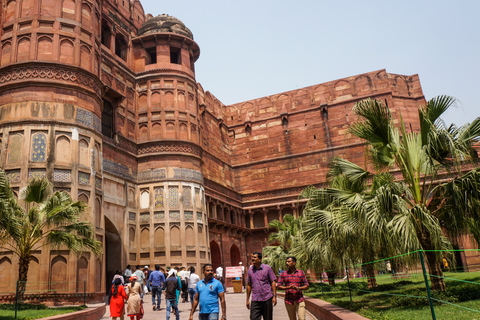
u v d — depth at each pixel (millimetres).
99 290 14992
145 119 23078
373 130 10281
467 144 9453
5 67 15422
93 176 15531
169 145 22484
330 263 14008
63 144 14930
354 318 7012
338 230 9641
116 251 19578
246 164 36219
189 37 25656
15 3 16359
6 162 14398
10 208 10070
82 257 14125
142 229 21219
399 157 10344
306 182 34000
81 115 15719
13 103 15016
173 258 20578
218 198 29125
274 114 36938
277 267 21688
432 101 9695
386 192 9133
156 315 11750
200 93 32500
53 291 13078
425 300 8867
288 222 25062
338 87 35531
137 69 24172
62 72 15617
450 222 10367
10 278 13094
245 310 12273
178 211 21391
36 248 13188
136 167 22203
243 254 32531
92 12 17469
